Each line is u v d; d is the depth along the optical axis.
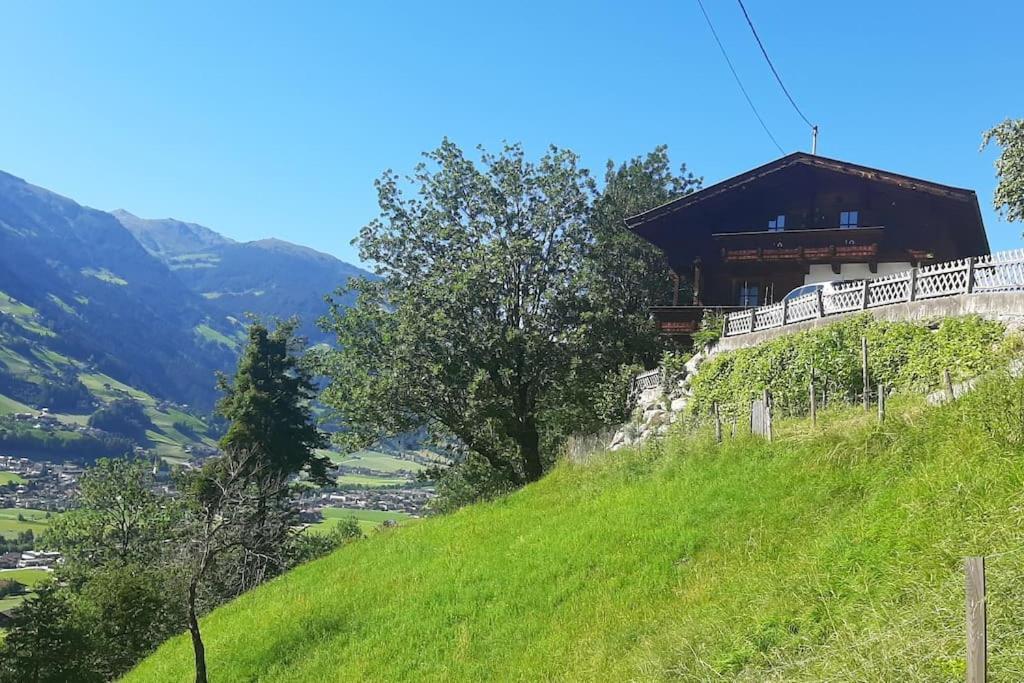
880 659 7.14
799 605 9.47
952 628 7.09
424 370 31.27
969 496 9.62
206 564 24.05
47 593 32.59
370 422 33.34
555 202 34.03
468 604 15.33
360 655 15.16
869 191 31.92
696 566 12.73
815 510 12.16
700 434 18.45
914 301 17.61
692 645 9.96
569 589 14.12
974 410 11.77
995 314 15.34
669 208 33.50
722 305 33.19
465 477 38.78
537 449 33.75
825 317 20.27
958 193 29.09
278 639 18.12
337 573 22.11
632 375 30.03
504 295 33.06
